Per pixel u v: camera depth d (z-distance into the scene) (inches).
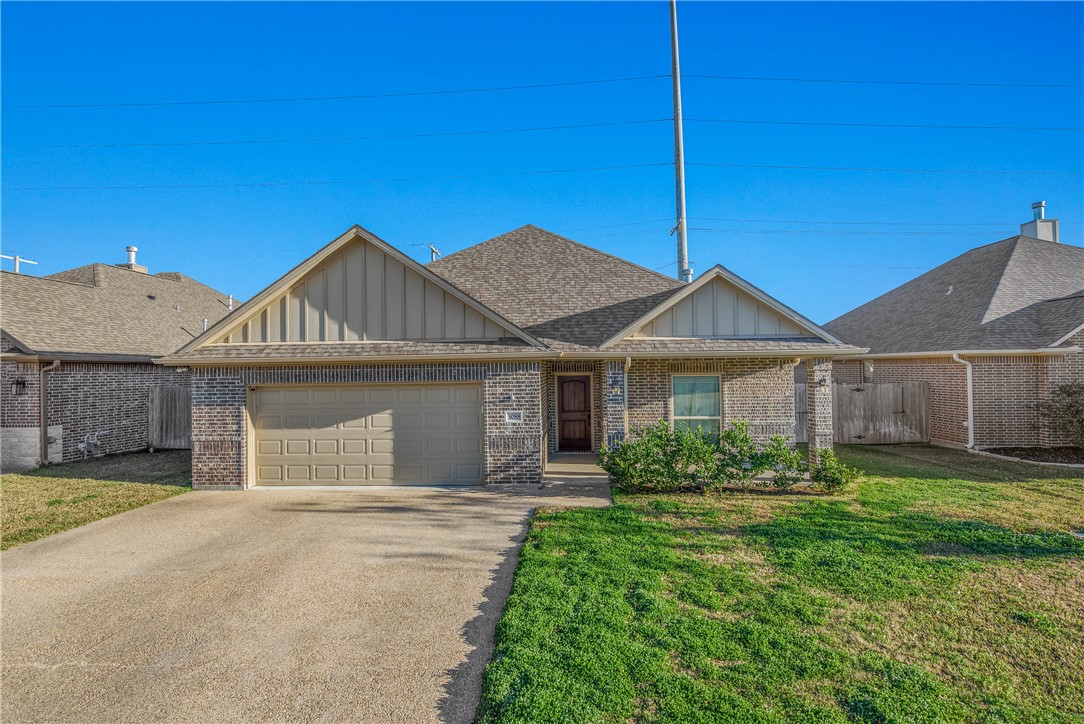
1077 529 326.6
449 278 666.8
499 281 658.2
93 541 330.3
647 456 436.5
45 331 641.0
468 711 166.6
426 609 233.6
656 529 333.7
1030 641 199.2
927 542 303.7
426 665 191.2
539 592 240.1
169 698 174.7
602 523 348.2
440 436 482.3
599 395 634.8
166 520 375.6
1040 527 329.7
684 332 506.9
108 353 669.3
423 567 282.5
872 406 706.8
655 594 237.8
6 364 597.9
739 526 337.7
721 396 550.0
